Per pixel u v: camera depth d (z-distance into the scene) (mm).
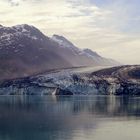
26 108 163125
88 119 116125
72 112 141375
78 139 79875
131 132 88188
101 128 95250
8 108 163875
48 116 127375
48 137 83625
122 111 143375
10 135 87375
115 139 79562
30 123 107812
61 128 96250
